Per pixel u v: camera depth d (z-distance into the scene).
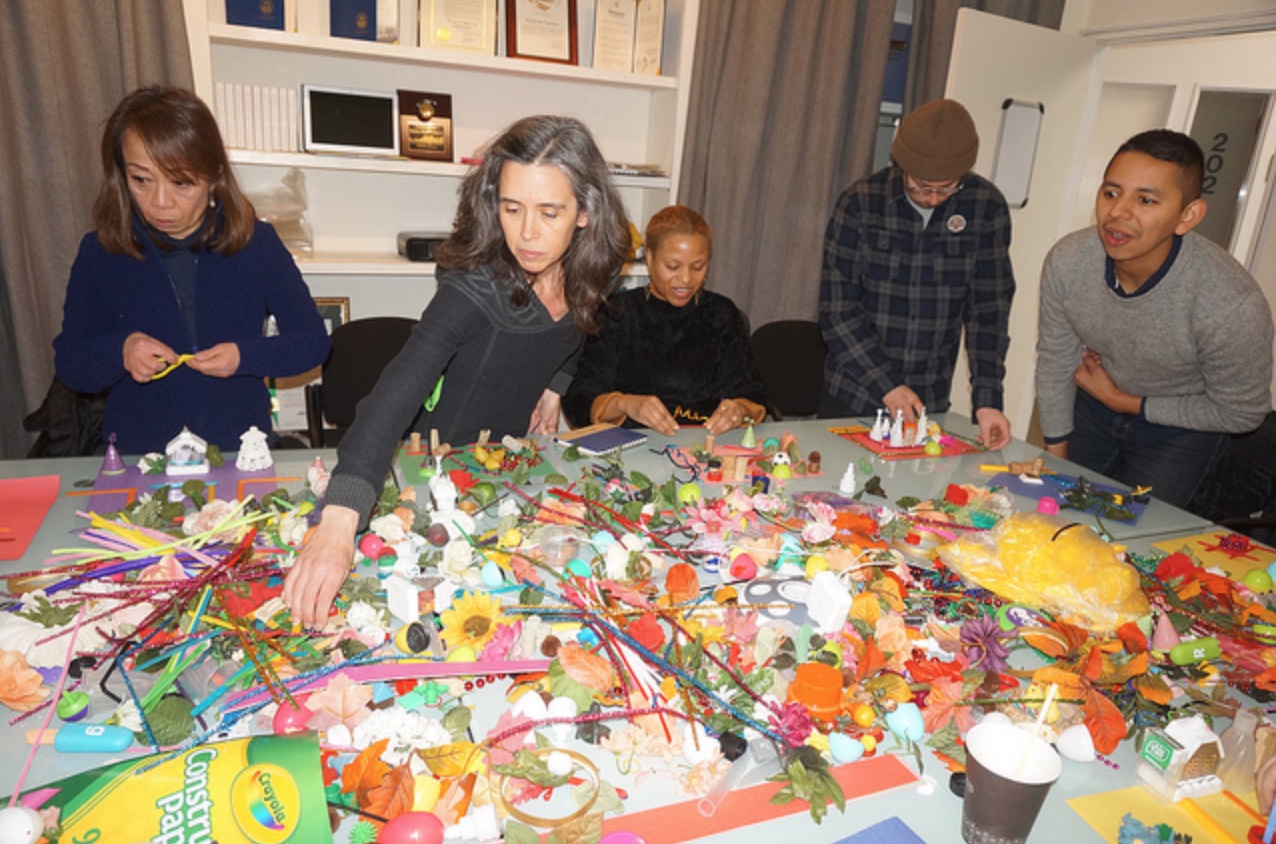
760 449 1.82
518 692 0.94
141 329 1.80
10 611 1.04
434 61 2.88
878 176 2.46
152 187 1.61
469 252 1.39
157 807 0.71
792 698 0.92
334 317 3.23
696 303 2.26
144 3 2.49
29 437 2.72
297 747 0.76
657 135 3.42
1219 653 1.05
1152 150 1.75
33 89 2.42
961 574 1.23
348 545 1.08
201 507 1.37
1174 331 1.98
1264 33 3.26
